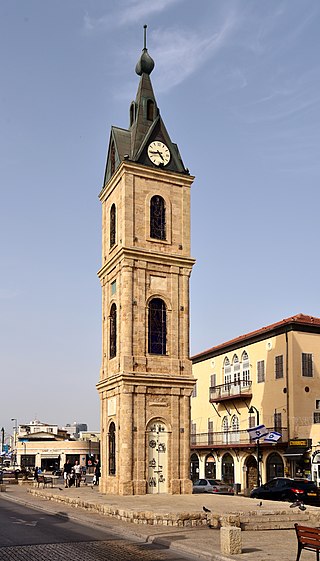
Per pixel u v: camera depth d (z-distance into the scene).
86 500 30.66
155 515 23.52
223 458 59.75
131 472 35.34
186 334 38.88
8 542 19.89
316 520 24.36
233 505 27.70
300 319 53.03
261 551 17.62
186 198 40.59
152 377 36.75
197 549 17.77
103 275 41.81
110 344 39.84
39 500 36.44
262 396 54.88
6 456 119.25
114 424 37.50
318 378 52.03
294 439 49.31
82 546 19.08
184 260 39.44
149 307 38.09
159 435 36.72
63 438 111.31
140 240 38.53
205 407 65.06
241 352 59.25
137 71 43.00
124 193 38.59
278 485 36.28
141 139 40.44
